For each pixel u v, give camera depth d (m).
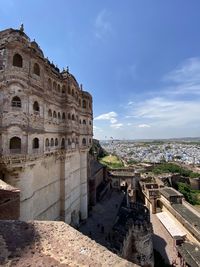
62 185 47.38
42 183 39.28
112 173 104.06
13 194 21.53
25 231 11.79
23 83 32.44
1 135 30.23
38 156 36.00
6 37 33.06
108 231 47.91
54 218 44.16
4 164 29.59
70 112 49.28
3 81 31.08
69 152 49.28
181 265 46.78
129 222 46.00
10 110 31.11
